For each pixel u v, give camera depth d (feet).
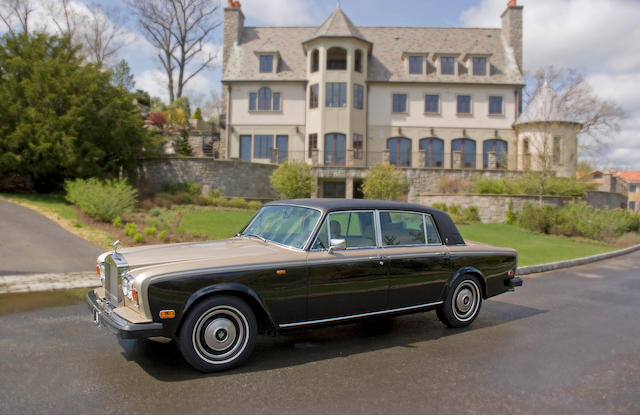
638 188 221.46
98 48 124.47
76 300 22.70
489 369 14.44
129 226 44.27
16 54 67.41
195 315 13.30
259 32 118.32
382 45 116.47
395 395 12.28
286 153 107.14
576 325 20.20
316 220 15.85
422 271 17.67
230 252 15.12
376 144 107.86
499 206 78.07
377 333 18.42
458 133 108.27
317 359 15.11
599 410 11.67
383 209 17.46
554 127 90.38
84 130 65.51
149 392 12.10
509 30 114.73
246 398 11.87
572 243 59.62
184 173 82.99
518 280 20.94
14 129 62.64
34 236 39.29
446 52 110.73
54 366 13.83
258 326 14.99
